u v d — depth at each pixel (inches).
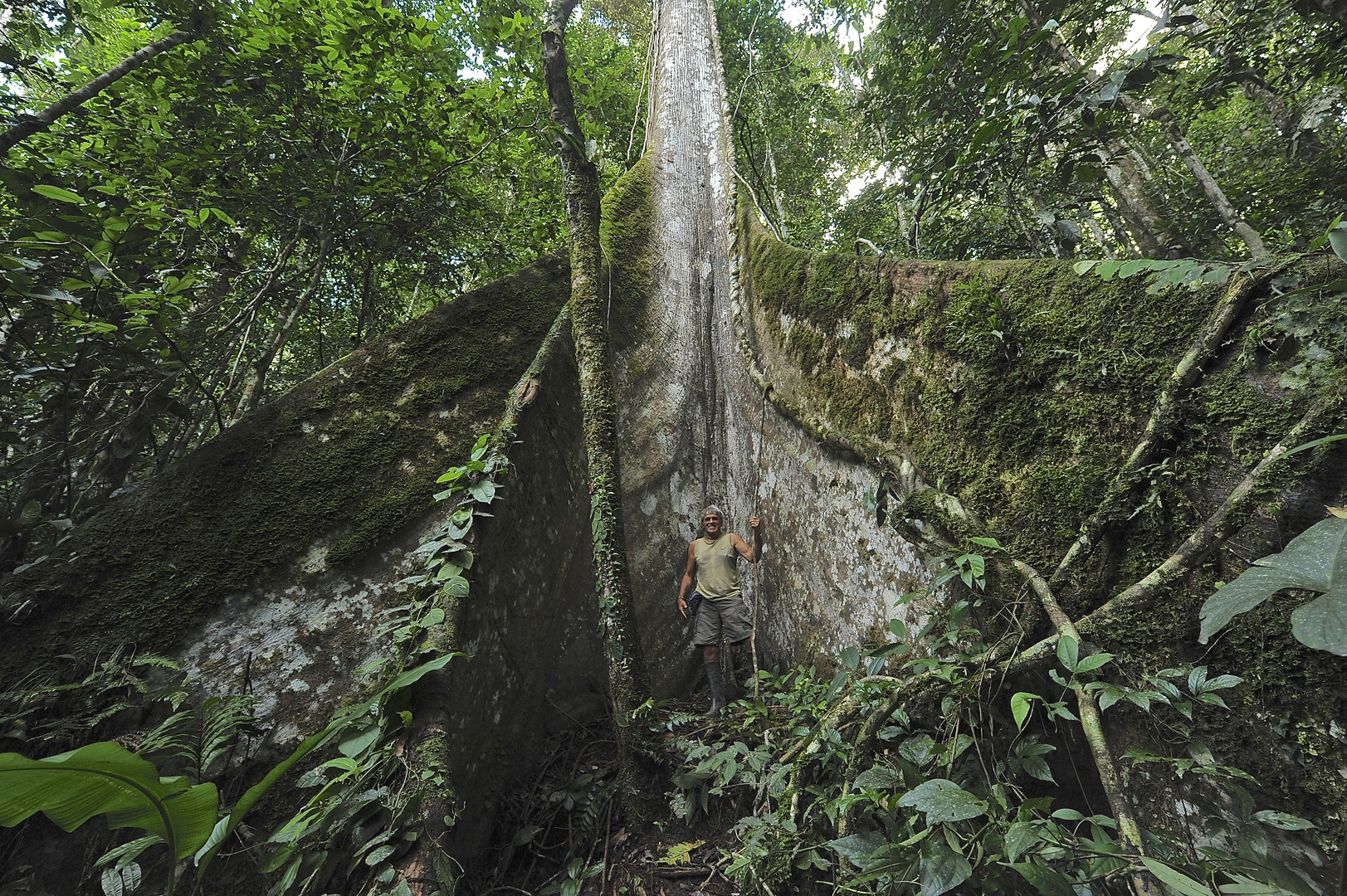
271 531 114.9
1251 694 63.8
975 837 62.1
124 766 38.5
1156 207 199.6
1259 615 64.4
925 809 59.9
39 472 118.3
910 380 117.6
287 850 76.0
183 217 138.6
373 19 165.2
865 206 298.7
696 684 169.2
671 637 168.7
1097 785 77.4
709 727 130.7
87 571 102.4
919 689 86.3
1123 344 82.7
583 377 123.3
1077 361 87.6
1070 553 80.6
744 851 88.9
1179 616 69.7
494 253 237.1
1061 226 141.9
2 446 111.7
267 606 109.5
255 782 96.0
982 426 100.2
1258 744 62.7
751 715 127.3
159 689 95.7
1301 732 59.4
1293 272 65.4
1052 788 82.1
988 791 74.5
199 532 111.0
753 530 155.6
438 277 222.7
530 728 121.0
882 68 245.9
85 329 101.9
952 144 174.2
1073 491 85.0
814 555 149.9
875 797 76.6
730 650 156.6
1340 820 55.4
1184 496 71.8
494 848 100.9
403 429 133.0
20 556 106.4
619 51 387.9
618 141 349.4
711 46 254.7
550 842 105.3
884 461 119.7
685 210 216.1
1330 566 39.0
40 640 95.6
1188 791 66.9
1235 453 67.7
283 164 172.2
